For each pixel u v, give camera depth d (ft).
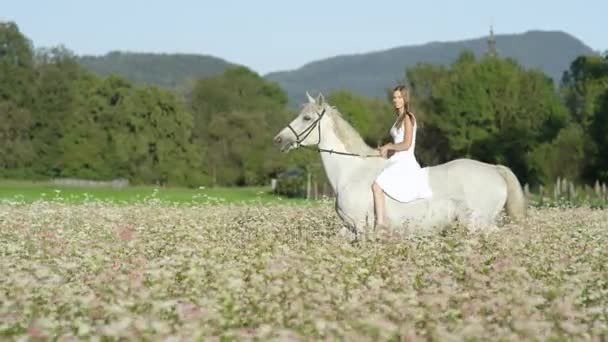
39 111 323.16
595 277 33.22
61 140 322.75
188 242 44.88
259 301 27.61
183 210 81.97
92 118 326.24
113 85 334.44
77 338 23.75
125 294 28.17
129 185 316.60
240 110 379.96
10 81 323.57
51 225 58.90
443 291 28.17
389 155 48.57
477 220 46.50
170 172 318.45
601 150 222.89
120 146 315.37
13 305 27.12
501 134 299.38
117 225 61.36
